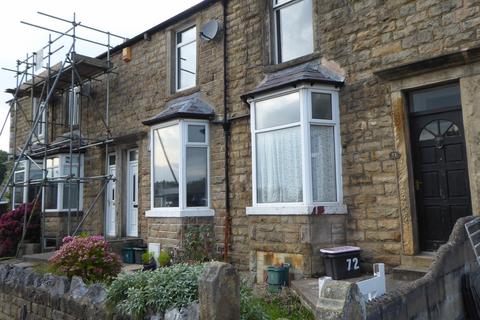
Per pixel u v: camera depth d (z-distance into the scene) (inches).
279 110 311.0
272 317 193.5
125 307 175.2
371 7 287.9
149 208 435.5
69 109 569.6
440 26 255.3
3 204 631.2
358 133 287.3
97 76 514.6
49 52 497.7
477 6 242.1
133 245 428.5
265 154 319.3
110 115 500.1
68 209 478.0
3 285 286.2
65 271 249.9
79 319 206.8
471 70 241.6
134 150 483.8
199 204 379.6
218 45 387.2
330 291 120.0
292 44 345.1
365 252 277.6
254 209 313.4
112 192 498.0
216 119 382.0
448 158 255.3
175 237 369.1
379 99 279.0
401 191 263.6
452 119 254.7
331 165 296.4
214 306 140.1
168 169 392.8
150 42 459.2
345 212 288.7
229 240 359.3
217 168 377.1
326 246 281.1
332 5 309.3
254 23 361.7
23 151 464.1
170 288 166.4
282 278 274.7
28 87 549.3
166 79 435.8
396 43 273.6
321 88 294.0
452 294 191.6
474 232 218.2
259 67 352.8
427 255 255.0
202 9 406.9
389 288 216.1
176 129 386.3
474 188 236.8
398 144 267.0
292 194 299.0
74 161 529.7
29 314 253.3
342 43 301.1
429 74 257.3
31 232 500.7
